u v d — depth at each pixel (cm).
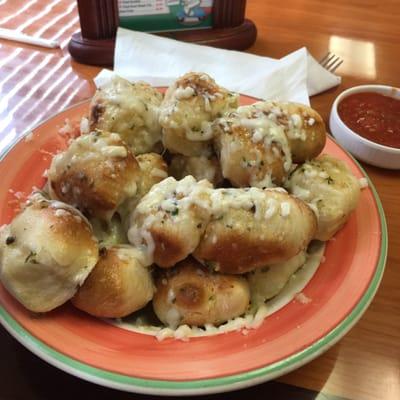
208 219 26
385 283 32
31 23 56
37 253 23
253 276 28
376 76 52
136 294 26
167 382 22
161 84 46
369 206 32
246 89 46
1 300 25
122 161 28
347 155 35
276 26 59
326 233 30
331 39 58
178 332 25
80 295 25
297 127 31
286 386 26
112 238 29
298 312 26
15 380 25
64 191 28
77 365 23
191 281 27
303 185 31
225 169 30
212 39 53
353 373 27
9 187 31
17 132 42
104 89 34
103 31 51
